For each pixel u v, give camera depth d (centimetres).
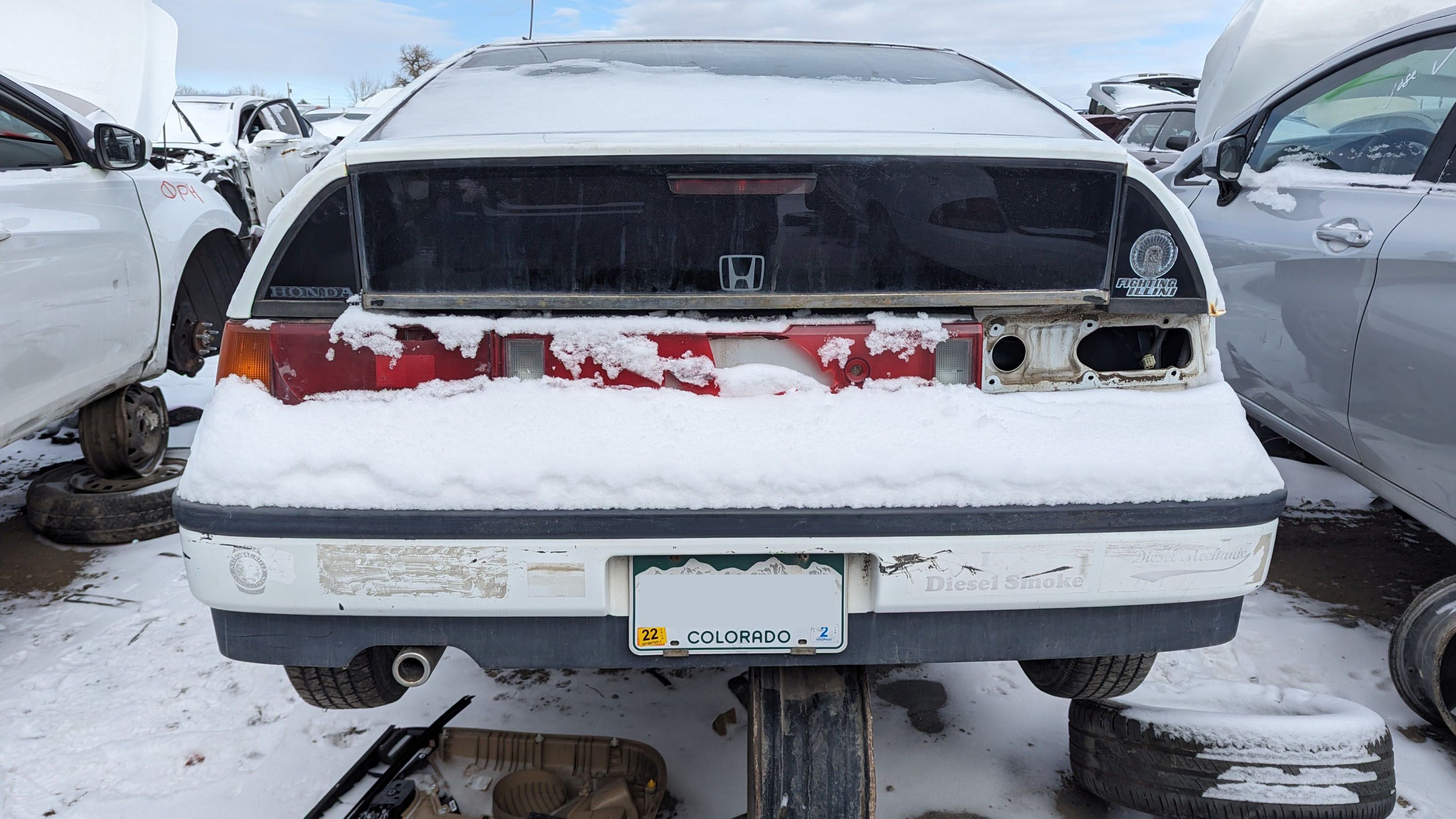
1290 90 342
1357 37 415
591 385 167
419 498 157
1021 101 207
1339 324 274
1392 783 196
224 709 249
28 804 213
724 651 165
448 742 215
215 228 414
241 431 162
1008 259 171
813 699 174
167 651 278
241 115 788
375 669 198
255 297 167
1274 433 393
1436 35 284
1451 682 236
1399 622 241
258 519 158
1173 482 163
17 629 293
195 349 419
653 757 207
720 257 168
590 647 165
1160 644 172
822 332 168
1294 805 190
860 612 165
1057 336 174
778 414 164
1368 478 276
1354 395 269
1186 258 173
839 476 158
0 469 436
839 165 166
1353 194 283
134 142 346
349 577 159
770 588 164
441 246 166
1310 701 215
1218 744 195
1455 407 234
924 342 170
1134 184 170
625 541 158
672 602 163
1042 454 163
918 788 217
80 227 319
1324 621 294
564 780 209
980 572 161
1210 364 180
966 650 168
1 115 313
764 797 169
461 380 167
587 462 158
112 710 248
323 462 159
